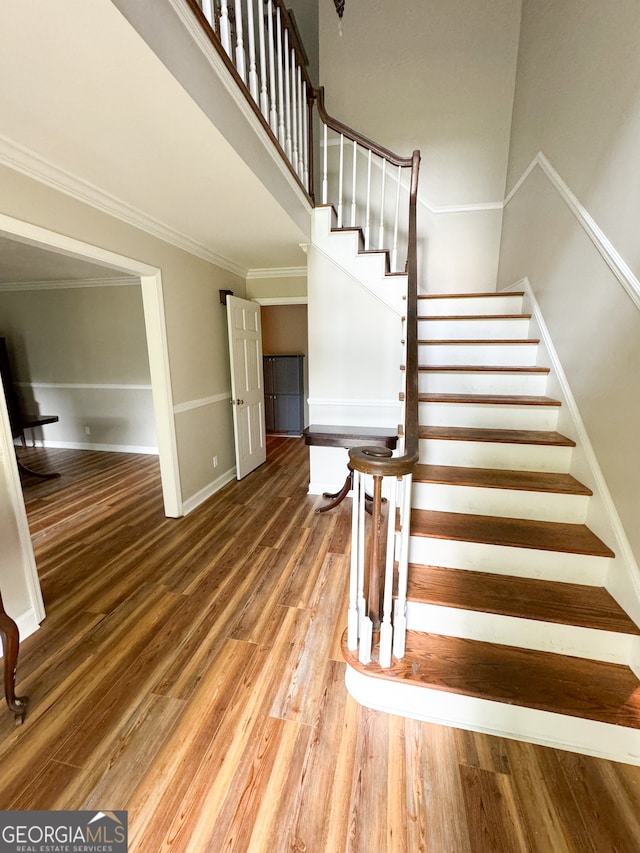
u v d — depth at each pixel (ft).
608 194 5.58
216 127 4.77
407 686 4.51
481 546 5.31
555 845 3.43
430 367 7.82
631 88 5.05
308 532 9.34
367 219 10.39
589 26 6.30
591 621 4.53
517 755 4.20
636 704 4.14
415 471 6.38
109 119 4.52
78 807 3.73
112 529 9.55
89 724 4.55
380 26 10.99
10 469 5.75
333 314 10.50
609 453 5.24
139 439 16.88
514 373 7.57
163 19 3.64
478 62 10.73
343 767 4.09
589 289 6.05
